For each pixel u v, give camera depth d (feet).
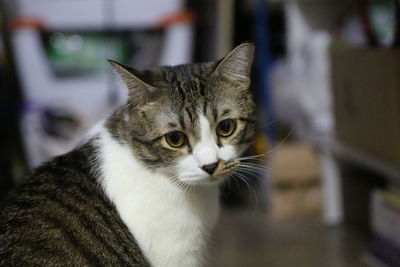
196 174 3.58
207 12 7.77
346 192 6.77
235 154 3.77
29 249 3.34
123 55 7.38
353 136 5.96
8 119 7.22
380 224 5.35
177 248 3.84
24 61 7.07
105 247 3.60
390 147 5.22
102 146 3.91
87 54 7.30
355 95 5.79
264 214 7.28
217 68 3.74
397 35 5.29
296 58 7.34
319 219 7.06
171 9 7.22
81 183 3.76
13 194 3.77
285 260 5.85
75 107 7.18
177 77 3.80
